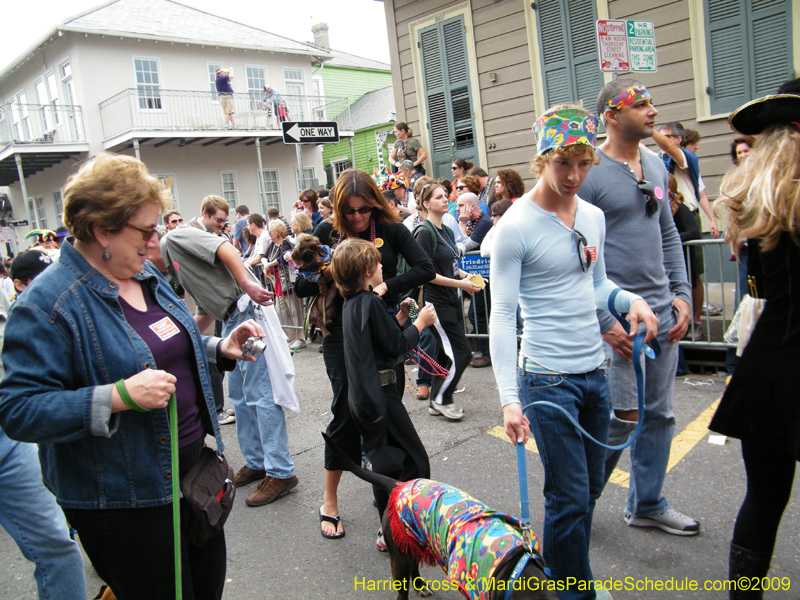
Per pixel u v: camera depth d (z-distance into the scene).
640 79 8.04
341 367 3.23
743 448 2.23
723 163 7.52
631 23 5.20
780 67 6.97
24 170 22.59
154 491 1.84
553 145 2.18
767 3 6.93
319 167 24.48
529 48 8.97
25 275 3.06
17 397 1.61
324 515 3.41
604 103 2.84
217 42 20.94
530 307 2.43
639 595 2.64
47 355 1.67
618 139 2.85
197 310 4.06
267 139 22.00
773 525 2.20
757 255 2.18
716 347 5.07
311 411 5.44
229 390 4.15
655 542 3.00
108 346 1.77
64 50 19.28
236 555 3.31
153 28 20.30
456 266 6.11
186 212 21.02
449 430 4.65
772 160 1.96
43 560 2.54
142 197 1.77
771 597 2.55
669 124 5.85
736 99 7.32
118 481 1.80
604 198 2.81
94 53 19.11
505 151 9.60
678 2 7.55
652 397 2.93
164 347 1.92
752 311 2.53
